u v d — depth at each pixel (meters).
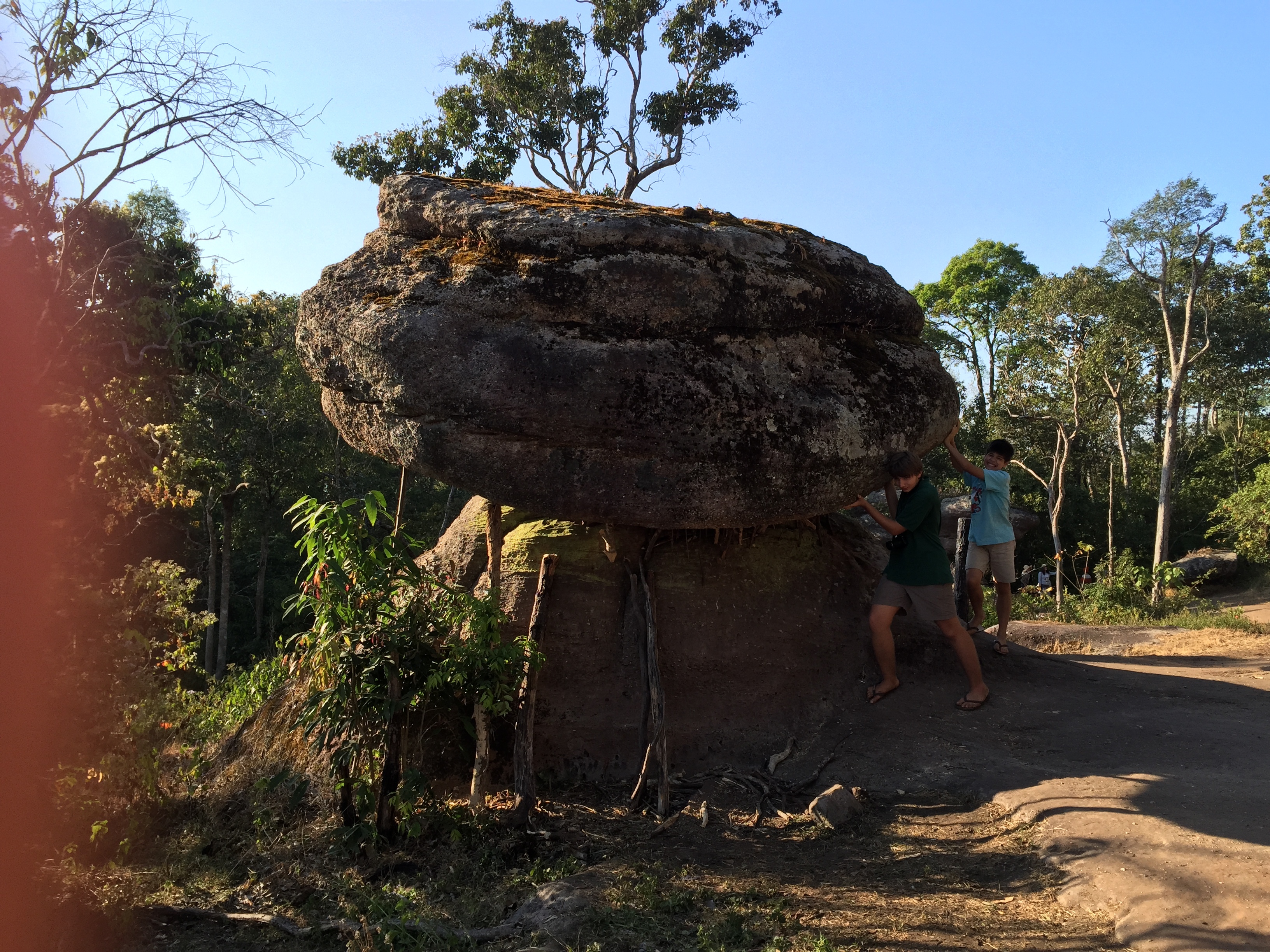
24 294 4.53
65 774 4.31
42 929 3.74
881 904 3.68
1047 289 29.41
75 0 5.15
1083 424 30.17
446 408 5.11
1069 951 3.16
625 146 20.84
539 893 3.86
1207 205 25.30
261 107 5.78
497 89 20.20
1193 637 11.92
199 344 6.16
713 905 3.76
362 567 4.57
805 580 6.22
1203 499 32.66
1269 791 4.31
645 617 5.50
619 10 19.69
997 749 5.21
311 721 4.67
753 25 20.36
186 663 4.96
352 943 3.54
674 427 5.10
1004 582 6.67
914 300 6.46
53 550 4.16
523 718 4.98
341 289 5.62
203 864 4.50
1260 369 34.19
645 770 5.05
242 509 23.66
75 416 4.47
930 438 6.00
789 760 5.44
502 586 5.80
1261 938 2.98
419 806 4.75
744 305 5.42
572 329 5.19
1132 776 4.60
